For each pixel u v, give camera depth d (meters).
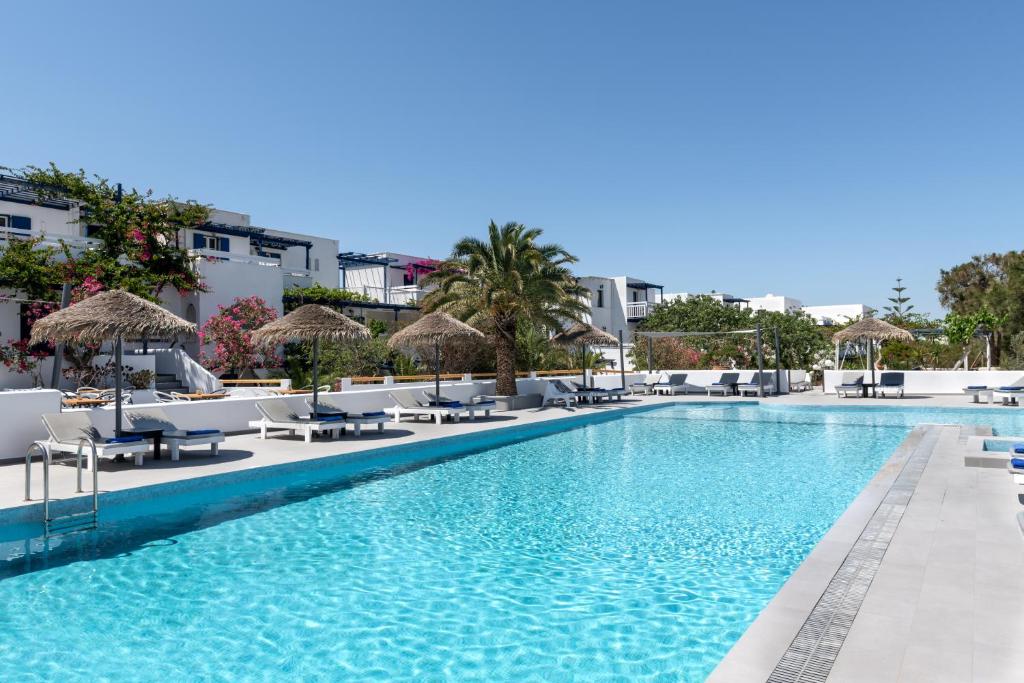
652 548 6.58
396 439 12.66
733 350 32.72
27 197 23.72
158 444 10.14
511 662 4.13
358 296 30.39
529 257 19.56
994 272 40.62
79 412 10.11
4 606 5.12
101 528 7.29
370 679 3.93
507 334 20.03
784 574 5.78
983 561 5.00
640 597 5.25
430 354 24.61
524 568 5.99
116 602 5.20
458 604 5.13
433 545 6.73
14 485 8.06
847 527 5.99
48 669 4.08
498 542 6.82
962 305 40.41
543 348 25.53
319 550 6.56
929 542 5.51
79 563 6.13
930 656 3.41
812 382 31.67
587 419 18.14
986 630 3.74
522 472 10.76
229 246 30.16
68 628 4.71
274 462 9.91
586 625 4.70
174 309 23.11
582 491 9.30
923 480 8.23
